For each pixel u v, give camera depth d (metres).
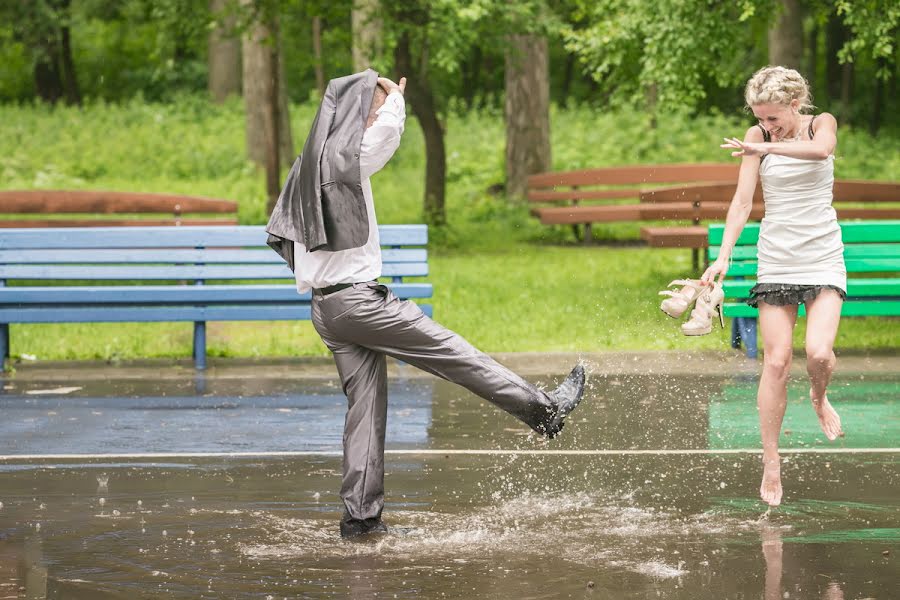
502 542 11.65
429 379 21.69
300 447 16.17
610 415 18.22
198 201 38.19
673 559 11.04
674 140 72.00
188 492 13.73
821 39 106.75
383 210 57.62
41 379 21.70
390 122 11.52
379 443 12.05
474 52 103.94
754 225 23.34
